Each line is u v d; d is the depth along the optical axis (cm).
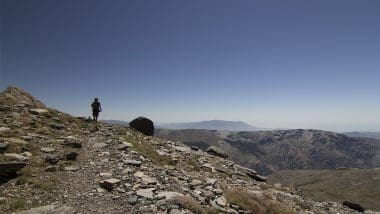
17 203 1321
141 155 2505
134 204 1438
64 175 1759
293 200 2520
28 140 2305
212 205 1612
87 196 1496
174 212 1350
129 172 1933
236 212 1602
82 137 2856
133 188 1647
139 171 1992
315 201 3097
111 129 3597
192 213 1392
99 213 1312
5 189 1467
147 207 1397
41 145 2264
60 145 2370
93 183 1683
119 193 1571
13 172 1655
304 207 2428
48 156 1975
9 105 3422
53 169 1805
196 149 3878
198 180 2122
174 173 2159
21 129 2555
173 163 2628
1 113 3036
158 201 1471
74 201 1425
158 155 2753
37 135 2472
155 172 2061
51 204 1366
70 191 1541
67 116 3738
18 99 3888
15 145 2081
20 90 4212
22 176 1616
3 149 1944
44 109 3666
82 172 1850
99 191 1570
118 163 2117
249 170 3416
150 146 3144
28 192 1465
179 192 1703
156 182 1802
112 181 1673
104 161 2122
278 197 2389
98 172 1881
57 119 3359
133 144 2889
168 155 2920
